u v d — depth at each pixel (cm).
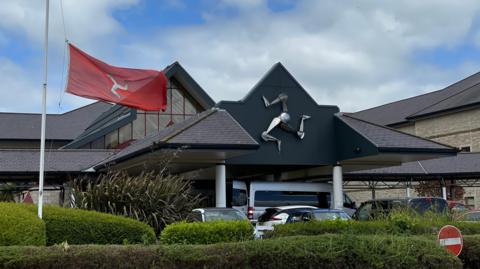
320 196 2511
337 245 882
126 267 800
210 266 832
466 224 1261
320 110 2462
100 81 1404
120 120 3362
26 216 990
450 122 4631
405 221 1210
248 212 2409
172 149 1836
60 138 4519
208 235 1127
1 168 2486
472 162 3284
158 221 1410
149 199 1416
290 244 866
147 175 1541
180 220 1424
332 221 1205
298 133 2411
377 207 1647
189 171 2531
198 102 3509
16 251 775
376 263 883
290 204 2461
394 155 2236
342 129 2411
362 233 1124
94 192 1437
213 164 2214
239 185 2491
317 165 2484
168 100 3478
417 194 4178
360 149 2286
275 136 2389
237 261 841
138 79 1466
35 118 4869
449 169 3222
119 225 1138
